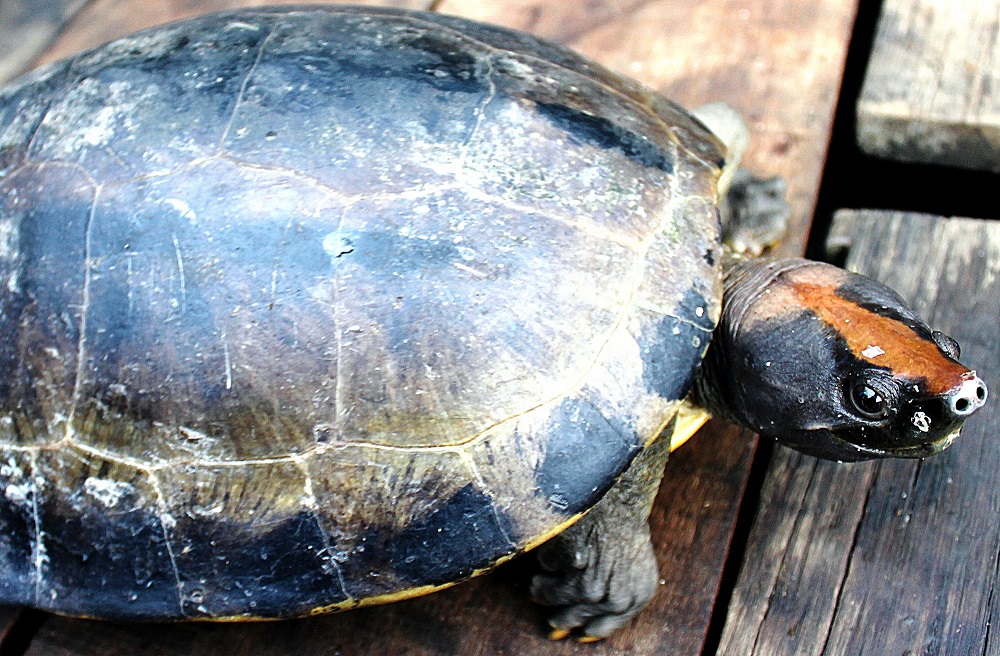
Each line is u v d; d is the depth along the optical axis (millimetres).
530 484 704
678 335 720
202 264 701
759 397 753
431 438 702
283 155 709
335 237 701
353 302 698
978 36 932
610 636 764
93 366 708
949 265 849
